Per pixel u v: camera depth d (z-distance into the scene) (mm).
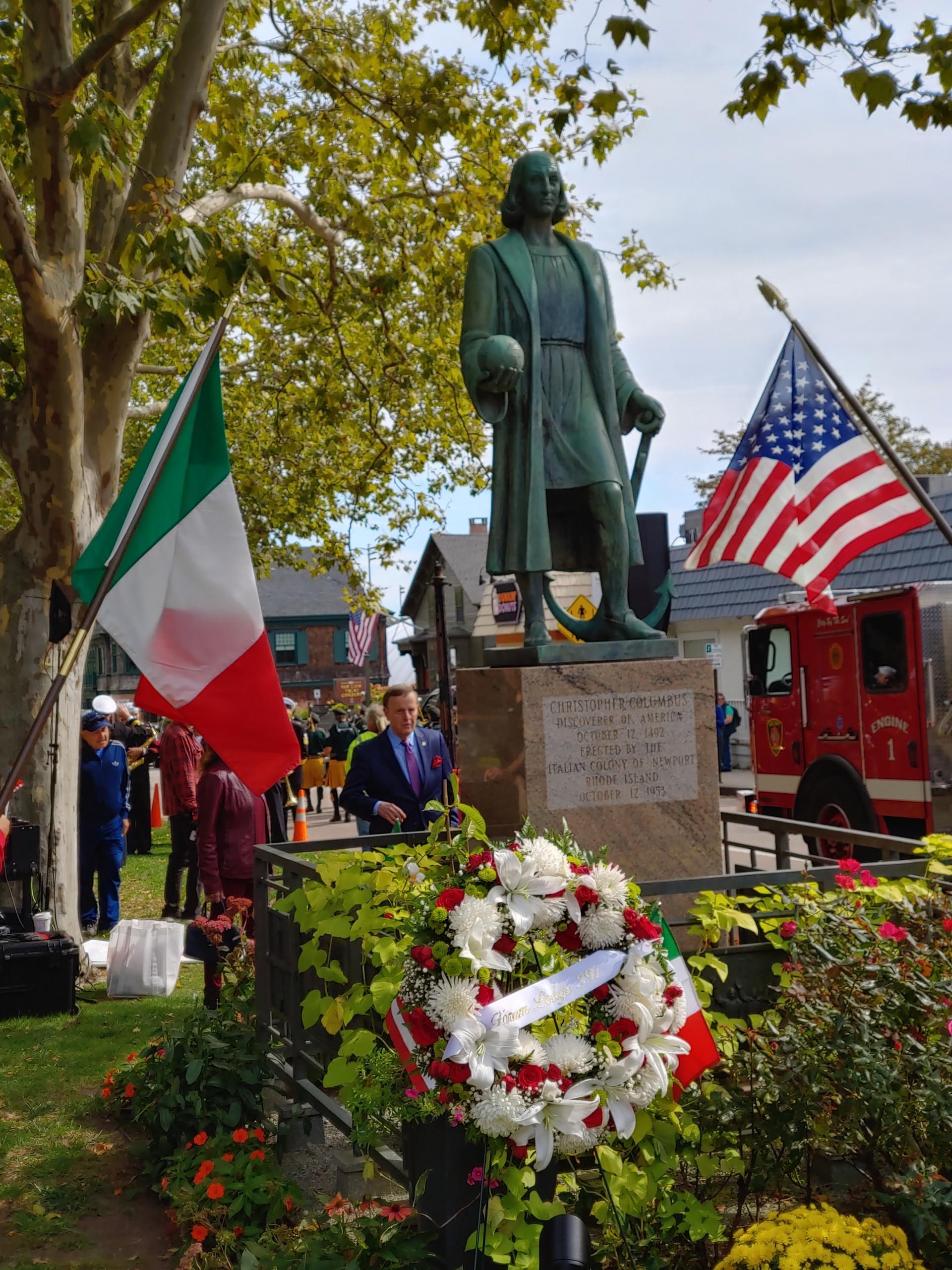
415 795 7211
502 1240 3377
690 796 5637
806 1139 3762
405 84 10969
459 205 12516
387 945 3873
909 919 4211
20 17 8484
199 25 8914
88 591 4859
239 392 18234
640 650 5758
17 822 8398
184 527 4688
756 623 13797
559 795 5504
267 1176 4480
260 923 5586
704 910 4309
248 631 4656
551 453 5895
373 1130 3955
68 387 8352
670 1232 3713
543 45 11961
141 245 7926
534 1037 3414
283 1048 5336
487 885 3613
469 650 42531
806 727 13023
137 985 8359
